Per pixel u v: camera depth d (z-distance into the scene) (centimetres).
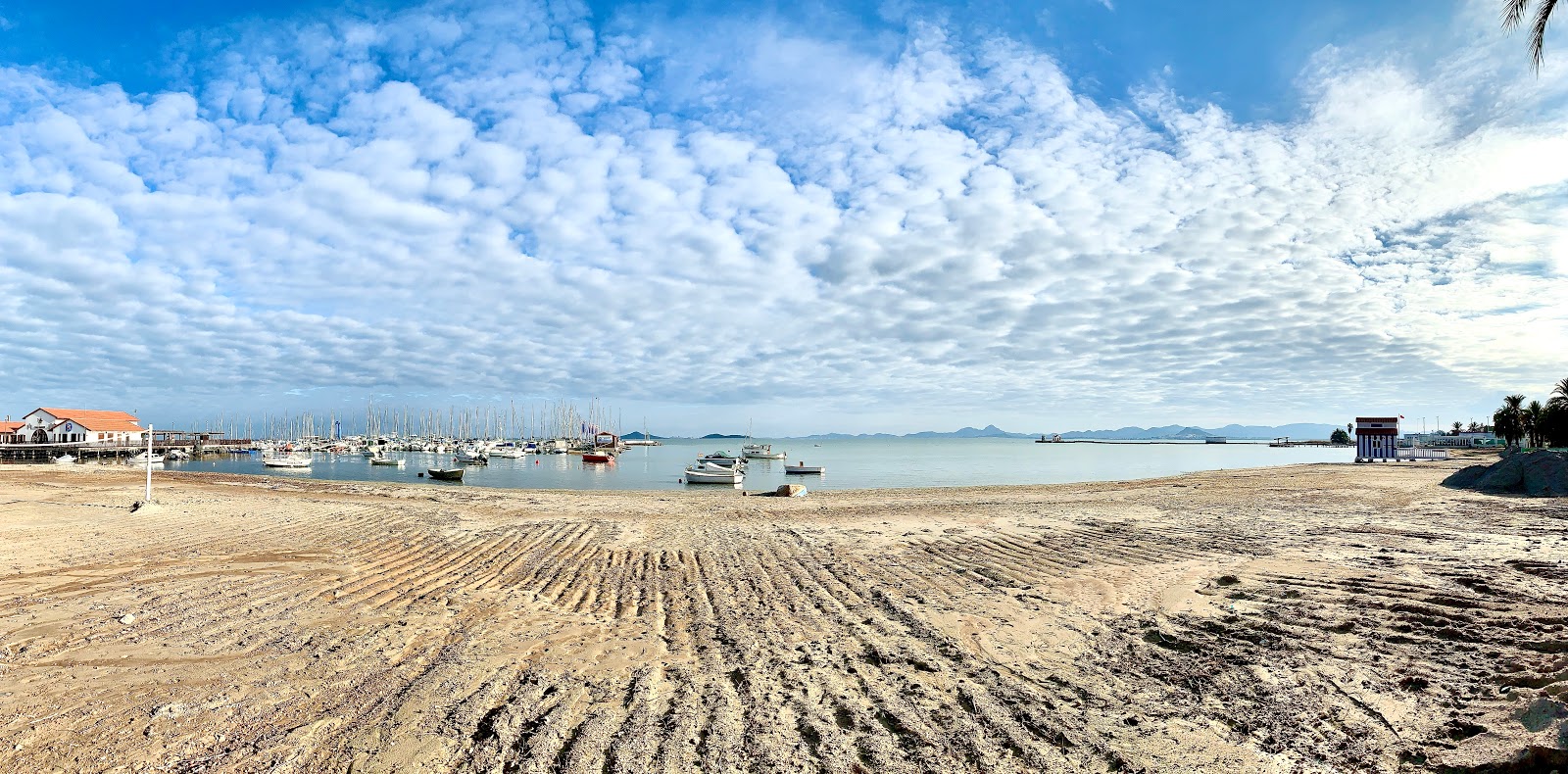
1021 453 14312
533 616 934
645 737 537
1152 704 596
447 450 12581
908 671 705
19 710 579
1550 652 661
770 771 482
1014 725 559
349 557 1345
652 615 959
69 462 6269
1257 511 2002
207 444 10062
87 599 976
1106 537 1588
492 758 500
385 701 607
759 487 5309
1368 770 460
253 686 642
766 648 794
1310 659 688
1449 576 1014
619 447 14362
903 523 1944
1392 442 5225
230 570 1193
